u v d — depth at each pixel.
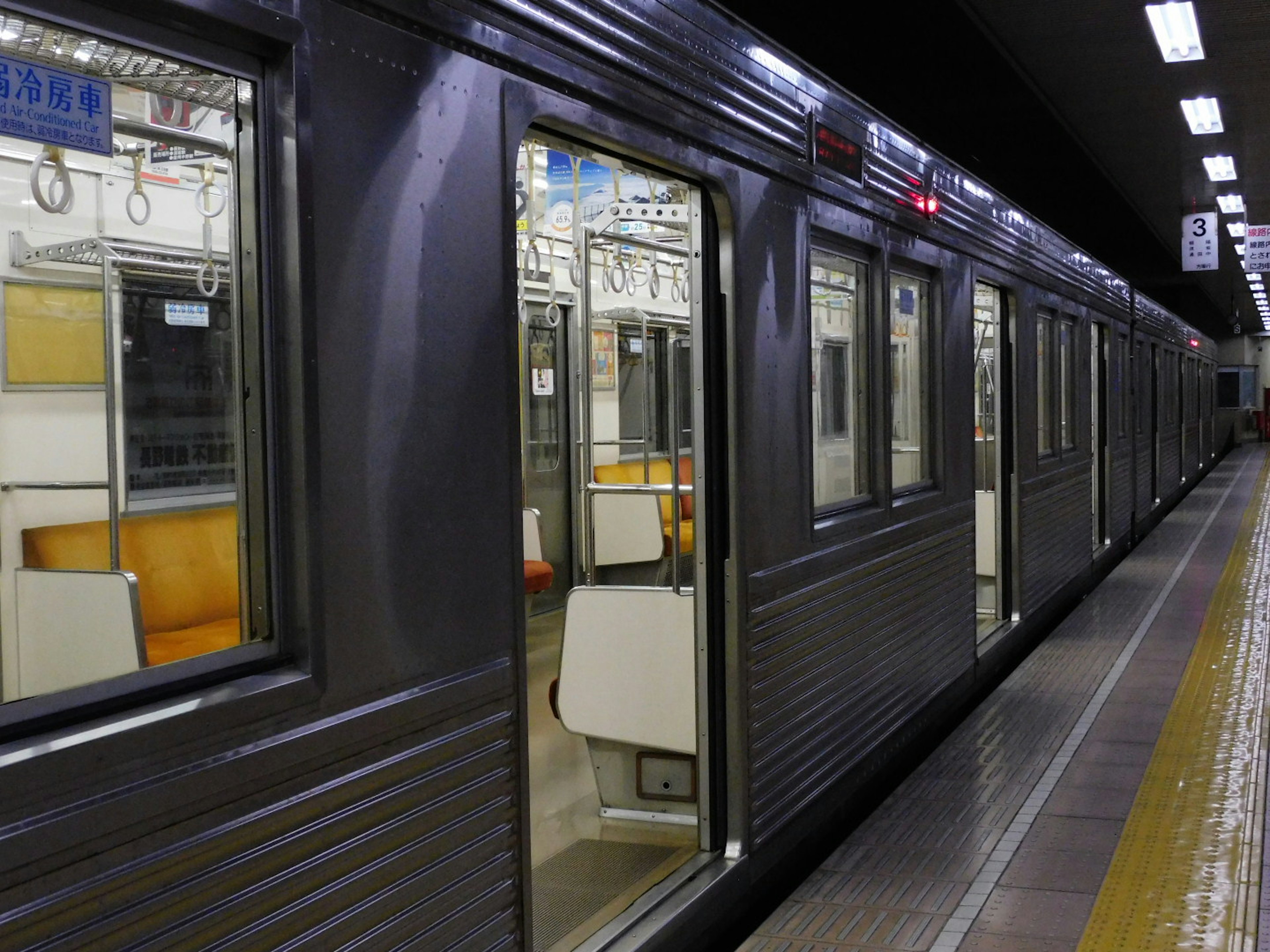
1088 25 7.57
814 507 4.17
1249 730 5.46
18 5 1.55
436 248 2.26
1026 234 7.39
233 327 1.96
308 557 1.95
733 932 3.66
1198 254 15.58
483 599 2.41
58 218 3.16
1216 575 10.23
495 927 2.45
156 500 2.92
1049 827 4.27
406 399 2.18
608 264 7.03
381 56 2.11
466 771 2.36
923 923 3.48
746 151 3.55
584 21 2.70
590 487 4.80
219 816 1.79
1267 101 9.59
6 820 1.50
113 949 1.63
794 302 3.95
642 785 4.26
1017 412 7.23
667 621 4.08
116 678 1.70
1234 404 37.06
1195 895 3.64
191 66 1.81
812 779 4.07
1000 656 6.76
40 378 3.25
